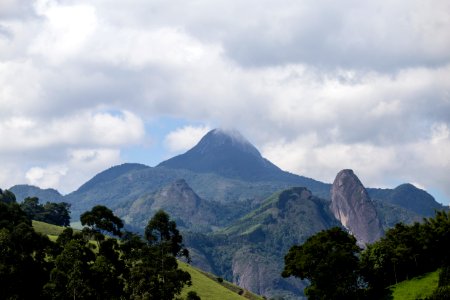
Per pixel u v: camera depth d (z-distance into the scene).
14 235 120.25
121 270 130.00
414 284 174.38
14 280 113.88
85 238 132.50
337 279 163.88
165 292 123.25
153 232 137.50
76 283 115.06
